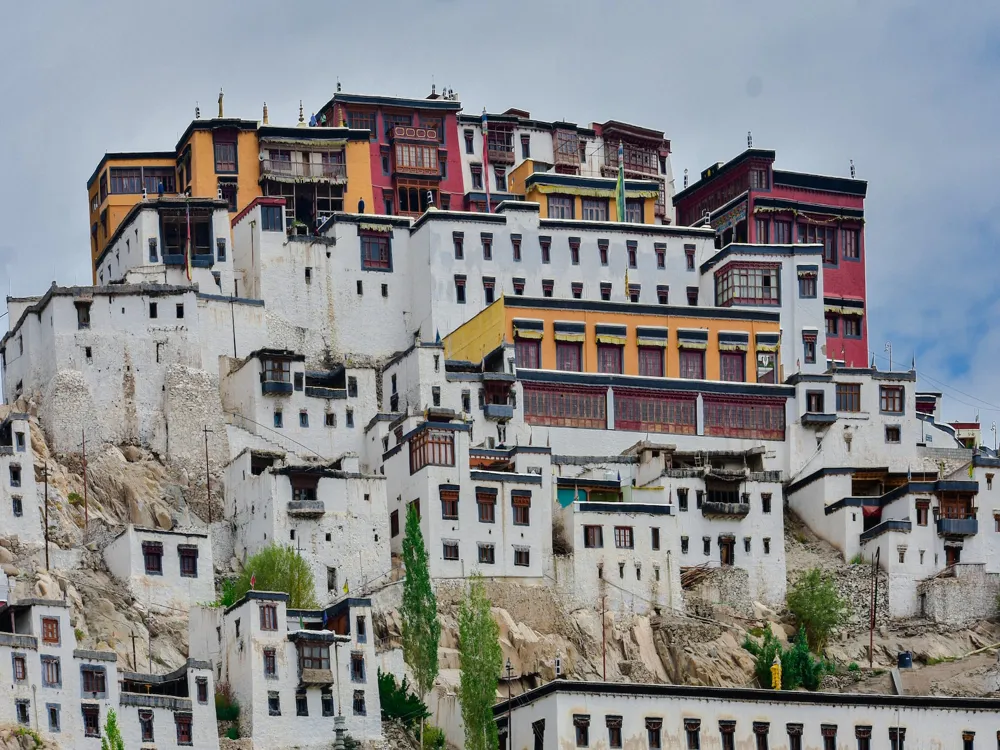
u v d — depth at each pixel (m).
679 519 182.50
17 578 156.62
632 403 197.75
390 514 176.75
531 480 175.25
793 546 189.25
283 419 184.00
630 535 177.62
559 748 146.75
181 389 180.50
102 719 136.62
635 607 175.75
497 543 172.62
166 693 142.12
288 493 168.75
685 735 150.12
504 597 169.88
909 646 177.88
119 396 180.50
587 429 195.50
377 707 147.88
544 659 163.88
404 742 148.12
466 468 173.50
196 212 199.50
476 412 191.62
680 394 199.25
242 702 144.62
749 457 196.25
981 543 186.88
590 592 174.88
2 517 163.50
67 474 172.75
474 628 152.50
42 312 183.12
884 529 184.88
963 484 187.00
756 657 171.12
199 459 178.75
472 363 197.38
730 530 183.75
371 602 152.88
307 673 145.38
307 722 145.12
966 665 174.75
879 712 155.25
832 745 153.75
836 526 188.88
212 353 189.25
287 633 146.75
